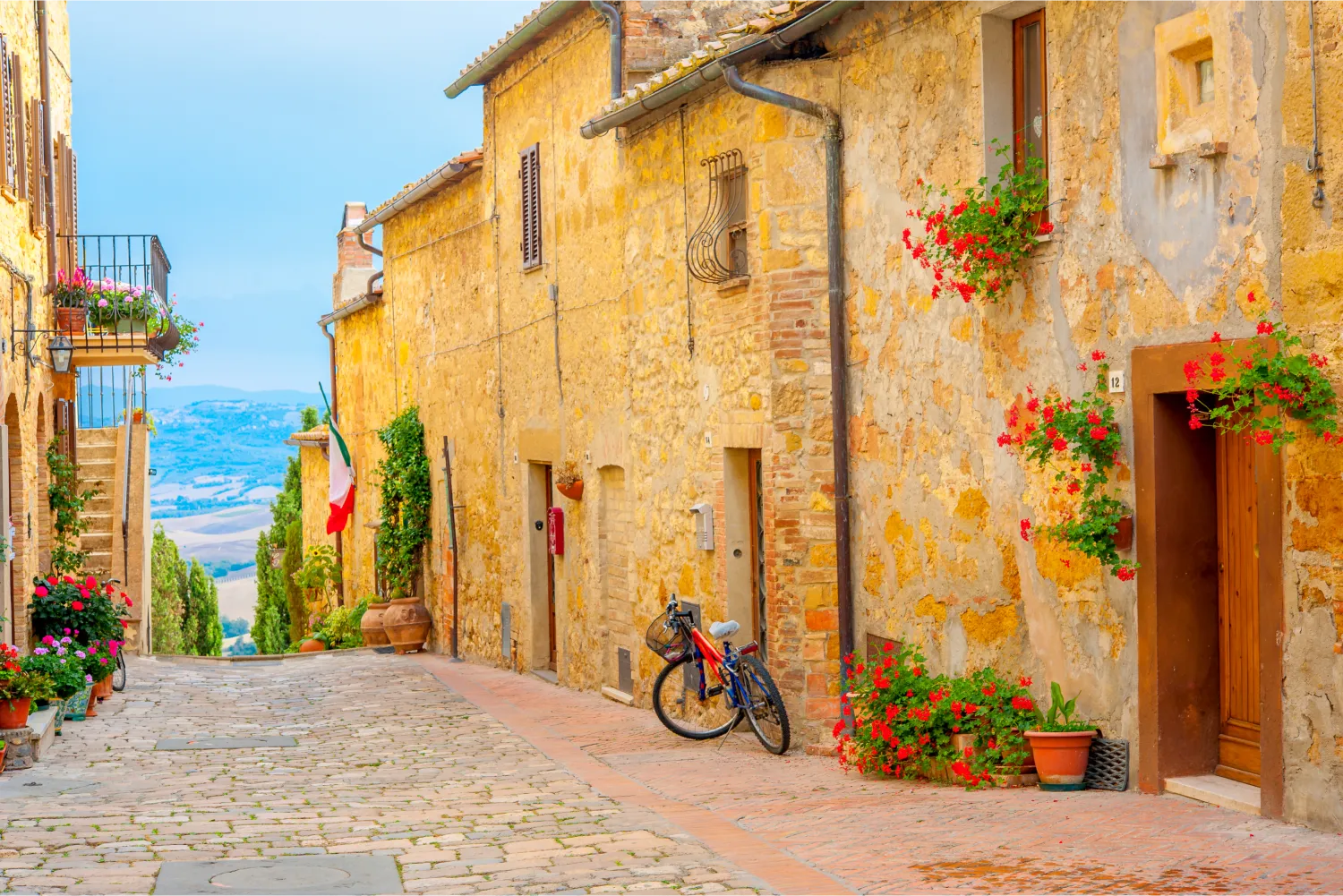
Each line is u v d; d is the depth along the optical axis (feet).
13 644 43.32
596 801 28.94
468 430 65.31
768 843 23.76
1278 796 22.56
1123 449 25.61
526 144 56.44
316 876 21.83
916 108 31.32
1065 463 27.02
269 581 115.14
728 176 38.42
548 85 53.83
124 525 66.18
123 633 48.62
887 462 33.06
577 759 35.40
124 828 25.96
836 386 34.58
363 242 79.71
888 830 24.17
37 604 45.65
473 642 65.00
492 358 61.62
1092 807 24.64
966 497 30.01
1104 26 25.68
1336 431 21.17
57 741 38.99
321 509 97.09
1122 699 26.08
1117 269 25.52
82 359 54.19
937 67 30.45
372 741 39.68
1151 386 24.75
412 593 74.23
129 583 66.49
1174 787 24.97
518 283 57.88
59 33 55.67
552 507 55.26
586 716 44.19
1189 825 22.67
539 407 55.83
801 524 35.42
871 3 32.73
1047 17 27.25
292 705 49.03
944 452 30.76
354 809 28.25
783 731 34.63
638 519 45.68
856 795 28.30
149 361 55.72
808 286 35.45
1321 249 21.36
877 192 33.09
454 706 47.70
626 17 46.88
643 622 45.55
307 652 73.10
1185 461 25.04
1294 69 21.71
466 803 28.99
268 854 23.58
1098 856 21.15
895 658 31.50
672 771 32.99
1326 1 21.15
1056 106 26.94
